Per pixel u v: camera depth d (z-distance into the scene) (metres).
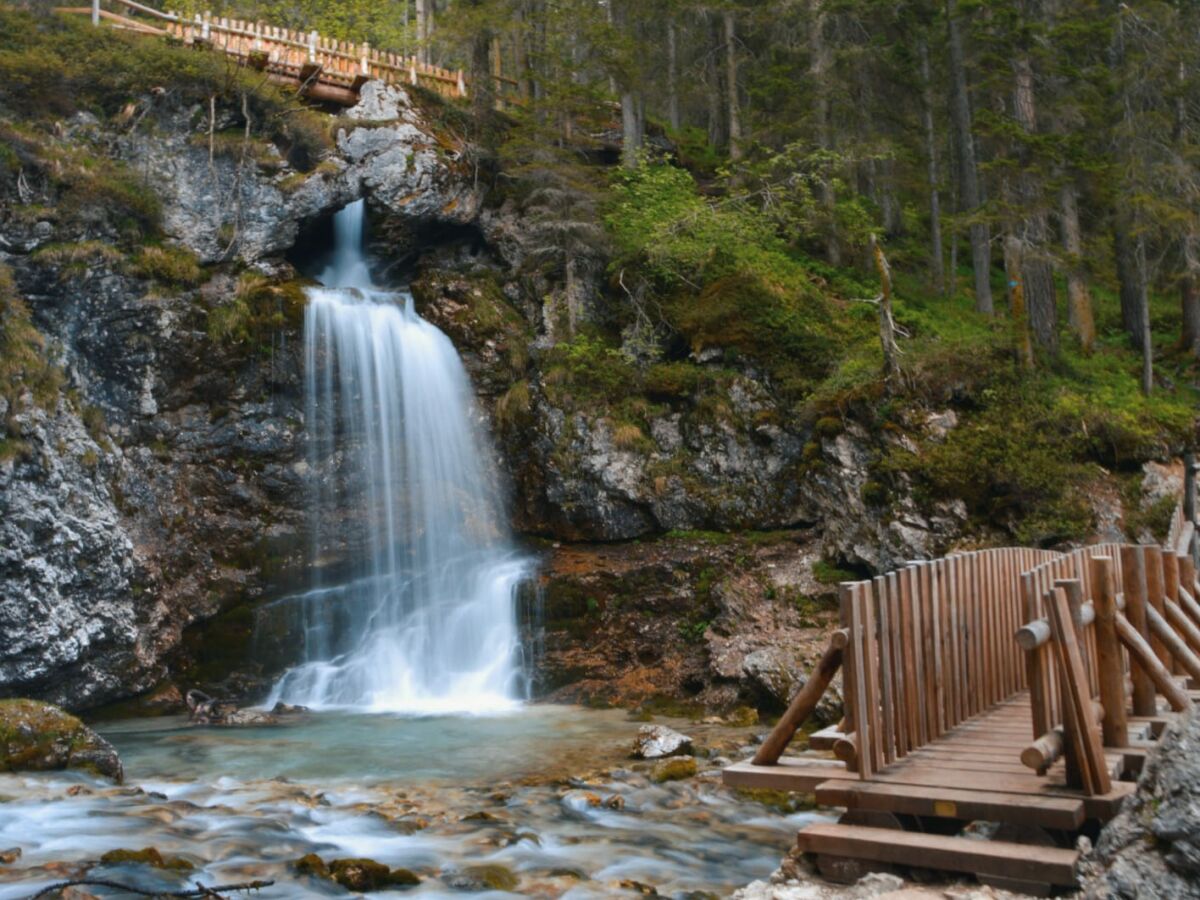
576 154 24.56
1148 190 21.59
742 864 8.67
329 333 19.98
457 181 22.31
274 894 7.61
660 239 21.42
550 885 8.02
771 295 21.02
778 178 25.30
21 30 19.41
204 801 10.47
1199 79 23.77
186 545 18.27
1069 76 23.14
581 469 20.16
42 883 7.56
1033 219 21.81
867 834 5.86
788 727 6.54
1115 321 26.56
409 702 17.86
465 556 20.44
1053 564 7.13
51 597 15.52
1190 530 15.00
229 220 19.95
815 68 24.83
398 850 8.84
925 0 26.62
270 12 29.22
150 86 19.69
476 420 21.34
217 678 17.83
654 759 12.49
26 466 15.50
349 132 21.41
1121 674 6.66
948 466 17.20
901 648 6.69
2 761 11.24
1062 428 17.89
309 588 19.20
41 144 18.20
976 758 6.50
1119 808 5.59
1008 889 5.39
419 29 29.94
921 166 28.00
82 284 17.98
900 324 21.52
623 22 27.83
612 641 18.09
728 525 19.39
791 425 19.45
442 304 21.84
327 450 19.81
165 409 18.73
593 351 21.03
